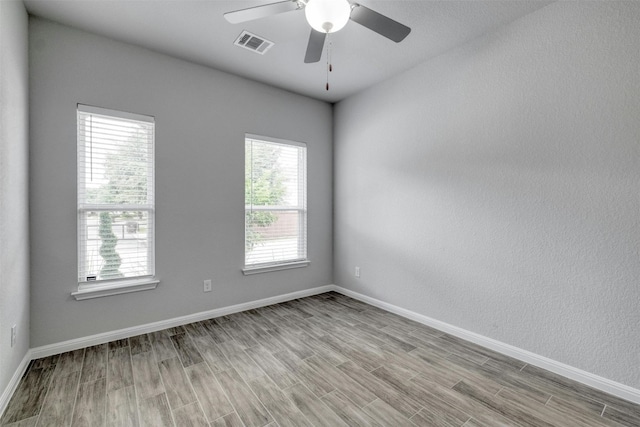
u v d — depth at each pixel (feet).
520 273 7.39
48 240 7.38
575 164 6.49
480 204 8.15
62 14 7.14
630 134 5.83
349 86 11.36
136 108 8.51
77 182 7.72
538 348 7.11
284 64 9.66
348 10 5.32
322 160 12.87
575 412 5.54
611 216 6.06
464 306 8.56
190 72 9.44
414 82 9.80
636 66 5.74
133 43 8.41
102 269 8.16
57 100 7.46
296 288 12.19
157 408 5.58
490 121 7.90
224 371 6.82
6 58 5.62
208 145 9.80
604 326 6.18
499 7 6.90
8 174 5.70
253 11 5.72
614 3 5.96
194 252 9.58
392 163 10.61
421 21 7.44
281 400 5.84
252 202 10.99
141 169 8.71
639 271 5.77
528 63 7.15
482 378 6.61
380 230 11.09
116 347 7.89
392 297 10.68
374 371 6.88
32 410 5.49
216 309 10.09
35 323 7.24
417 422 5.27
